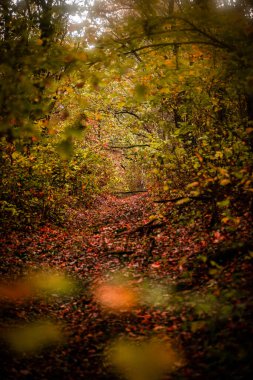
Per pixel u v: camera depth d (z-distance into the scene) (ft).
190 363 14.57
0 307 20.74
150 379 14.35
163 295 21.38
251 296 16.56
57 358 16.15
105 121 61.62
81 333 18.34
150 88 25.93
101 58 19.40
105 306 21.30
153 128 57.47
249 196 24.00
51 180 45.50
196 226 29.94
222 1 24.18
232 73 21.52
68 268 29.30
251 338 14.02
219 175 23.81
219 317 16.19
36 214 43.11
